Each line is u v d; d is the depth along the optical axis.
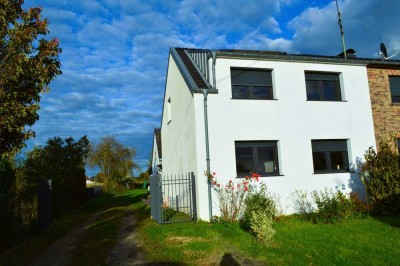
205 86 12.77
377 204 11.86
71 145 20.75
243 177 12.34
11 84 7.80
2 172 11.16
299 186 13.01
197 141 12.11
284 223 10.94
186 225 11.07
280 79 13.48
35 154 15.56
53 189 15.79
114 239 10.27
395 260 6.76
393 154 12.03
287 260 7.03
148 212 16.11
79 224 14.25
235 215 11.59
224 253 7.79
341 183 13.51
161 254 8.01
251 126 12.78
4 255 8.80
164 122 19.09
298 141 13.29
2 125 7.42
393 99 15.30
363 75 14.70
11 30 7.77
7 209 9.62
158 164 28.27
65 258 8.37
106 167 42.69
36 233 11.62
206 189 11.98
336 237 8.80
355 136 14.10
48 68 8.19
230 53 12.71
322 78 14.40
